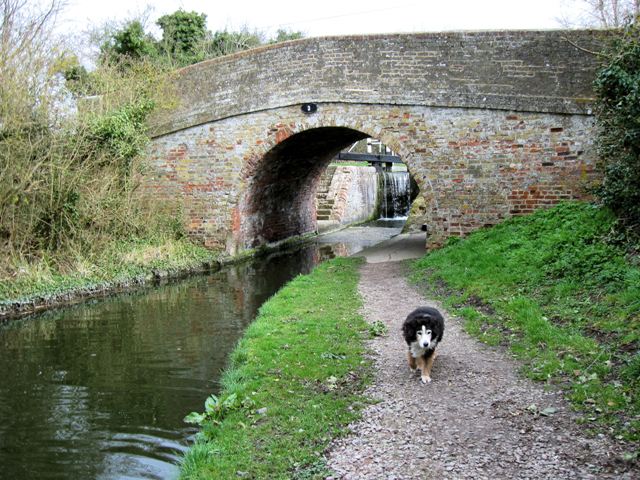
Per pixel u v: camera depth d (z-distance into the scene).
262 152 16.39
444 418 5.20
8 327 10.44
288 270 16.69
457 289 10.34
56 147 13.02
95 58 17.34
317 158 21.16
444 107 14.39
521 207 13.91
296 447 4.85
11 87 11.91
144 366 8.09
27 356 8.70
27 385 7.43
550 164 13.62
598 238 9.51
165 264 15.20
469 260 11.74
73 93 14.85
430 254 14.26
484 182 14.18
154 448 5.61
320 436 5.01
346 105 15.31
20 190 12.09
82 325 10.52
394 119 14.86
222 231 17.16
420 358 6.19
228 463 4.64
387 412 5.43
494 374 6.18
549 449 4.46
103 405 6.70
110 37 23.81
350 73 15.18
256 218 19.38
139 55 23.55
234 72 16.44
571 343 6.50
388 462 4.48
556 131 13.52
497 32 13.82
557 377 5.82
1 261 11.99
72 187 13.43
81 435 5.92
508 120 13.90
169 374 7.72
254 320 10.43
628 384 5.29
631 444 4.36
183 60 27.59
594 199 12.49
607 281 7.86
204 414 5.68
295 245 22.64
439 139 14.48
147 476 5.09
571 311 7.46
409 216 24.53
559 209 12.52
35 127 12.68
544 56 13.48
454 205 14.47
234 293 13.32
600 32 12.98
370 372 6.56
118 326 10.41
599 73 10.55
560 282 8.55
